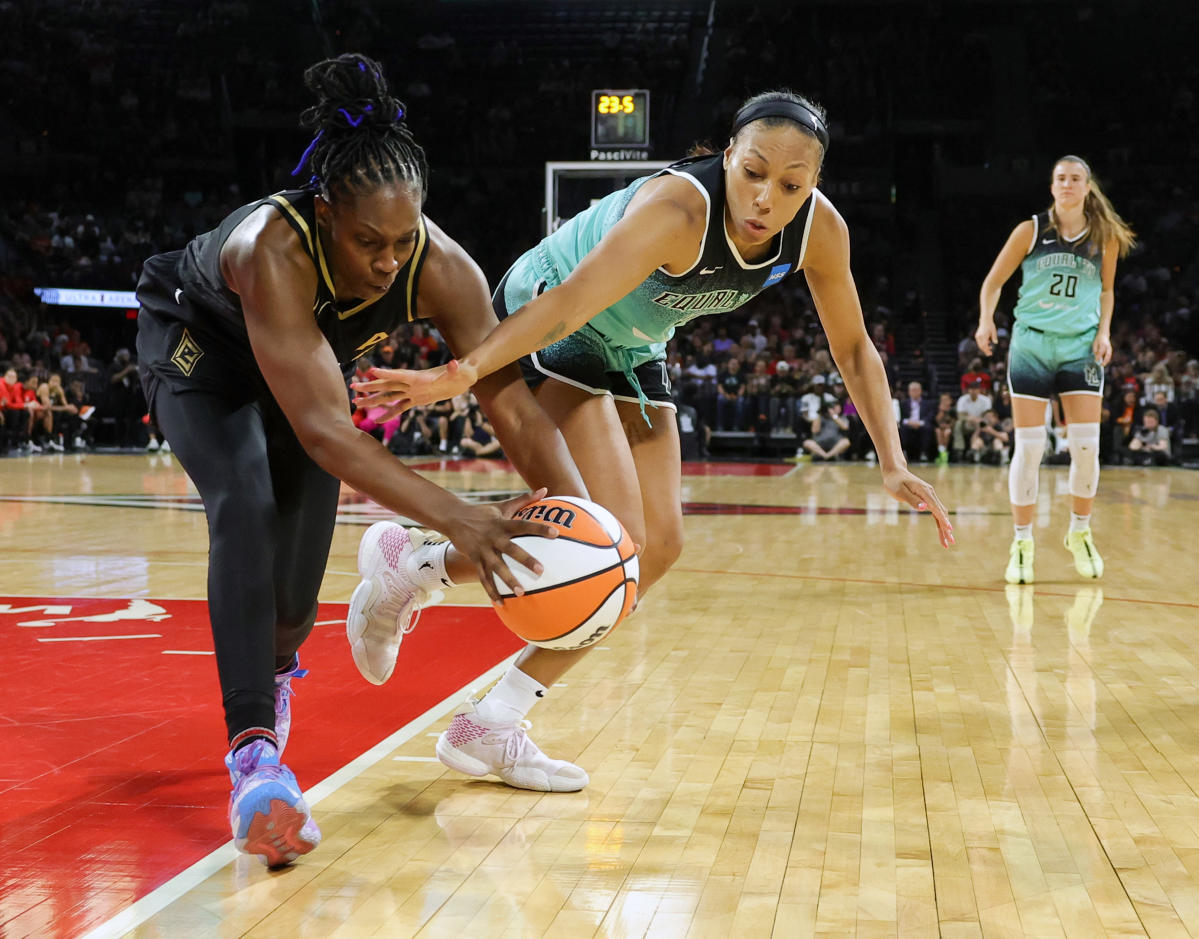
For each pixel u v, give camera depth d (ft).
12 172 73.00
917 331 72.28
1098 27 79.15
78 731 9.63
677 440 10.09
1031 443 18.65
